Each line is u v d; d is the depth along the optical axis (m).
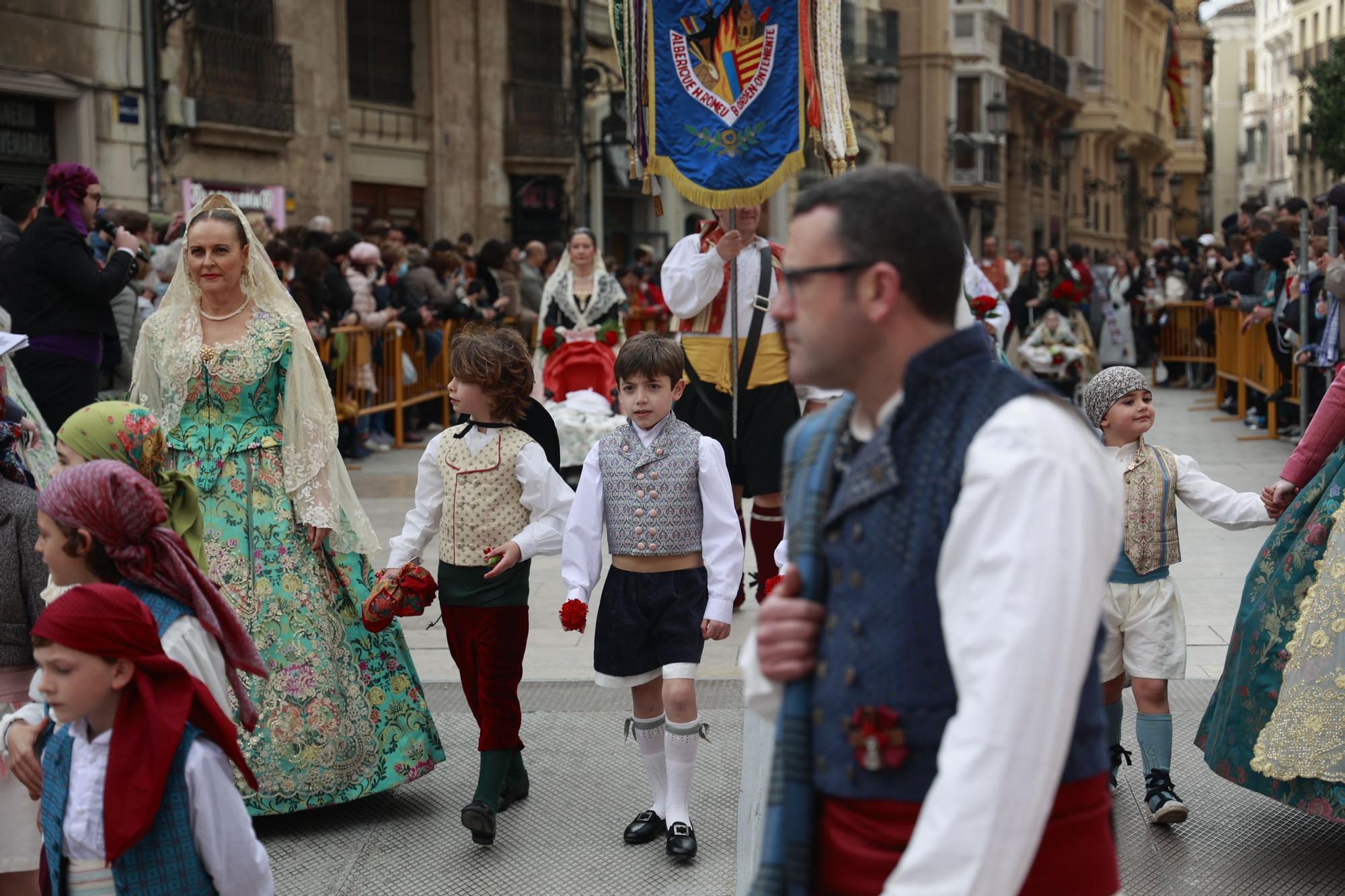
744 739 4.78
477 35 21.94
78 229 7.38
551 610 7.15
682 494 4.29
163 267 9.75
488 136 22.19
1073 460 1.76
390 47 20.75
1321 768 3.90
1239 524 4.32
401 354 12.99
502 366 4.41
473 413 4.49
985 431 1.79
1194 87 62.94
